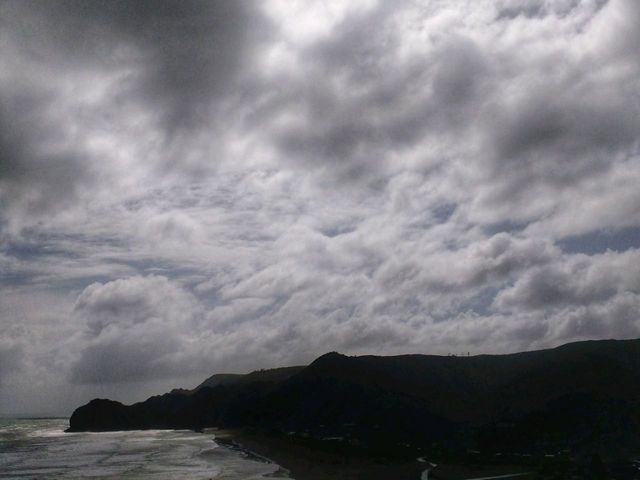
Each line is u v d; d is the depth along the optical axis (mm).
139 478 79062
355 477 70938
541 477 60906
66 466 98688
